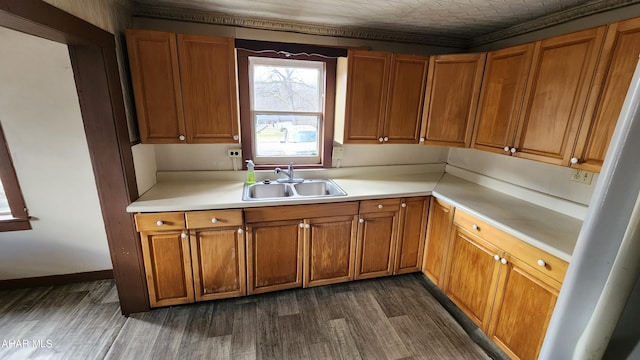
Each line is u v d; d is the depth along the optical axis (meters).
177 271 2.06
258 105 2.50
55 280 2.41
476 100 2.21
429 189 2.46
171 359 1.75
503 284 1.78
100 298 2.27
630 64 1.32
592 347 0.43
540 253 1.54
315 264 2.33
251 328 2.00
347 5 1.89
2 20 1.09
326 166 2.75
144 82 1.93
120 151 1.79
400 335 1.98
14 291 2.32
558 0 1.70
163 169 2.43
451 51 2.76
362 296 2.37
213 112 2.10
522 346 1.67
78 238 2.39
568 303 0.49
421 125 2.50
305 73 2.54
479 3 1.80
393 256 2.52
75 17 1.38
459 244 2.14
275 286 2.29
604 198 0.43
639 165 0.38
